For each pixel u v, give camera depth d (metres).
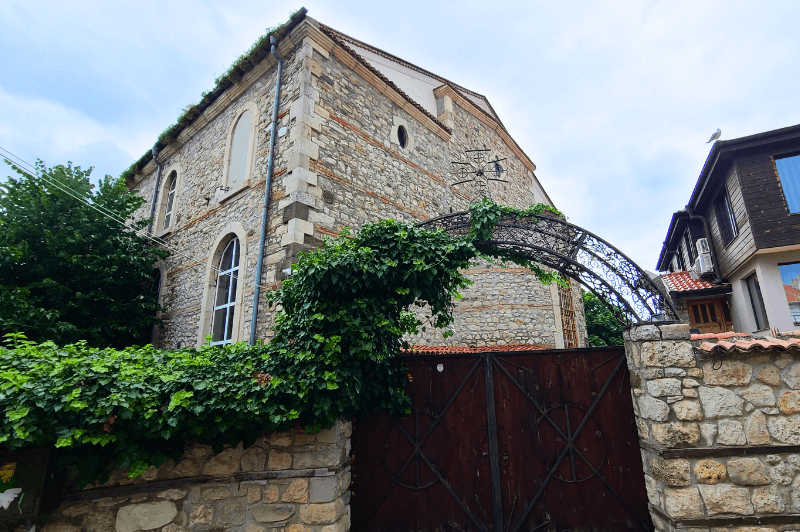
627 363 4.38
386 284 4.34
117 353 3.63
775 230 8.88
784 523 3.45
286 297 4.46
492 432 4.47
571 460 4.35
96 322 8.00
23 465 3.08
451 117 11.73
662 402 3.78
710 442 3.65
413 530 4.30
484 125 13.22
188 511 3.68
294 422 3.85
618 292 4.30
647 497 4.09
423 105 11.62
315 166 7.09
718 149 9.47
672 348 3.88
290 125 7.29
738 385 3.73
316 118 7.32
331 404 3.83
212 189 9.07
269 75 8.31
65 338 7.48
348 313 4.08
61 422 3.03
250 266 7.29
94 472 3.30
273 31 7.81
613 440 4.32
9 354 3.22
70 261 7.71
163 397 3.37
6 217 7.99
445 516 4.33
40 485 3.12
